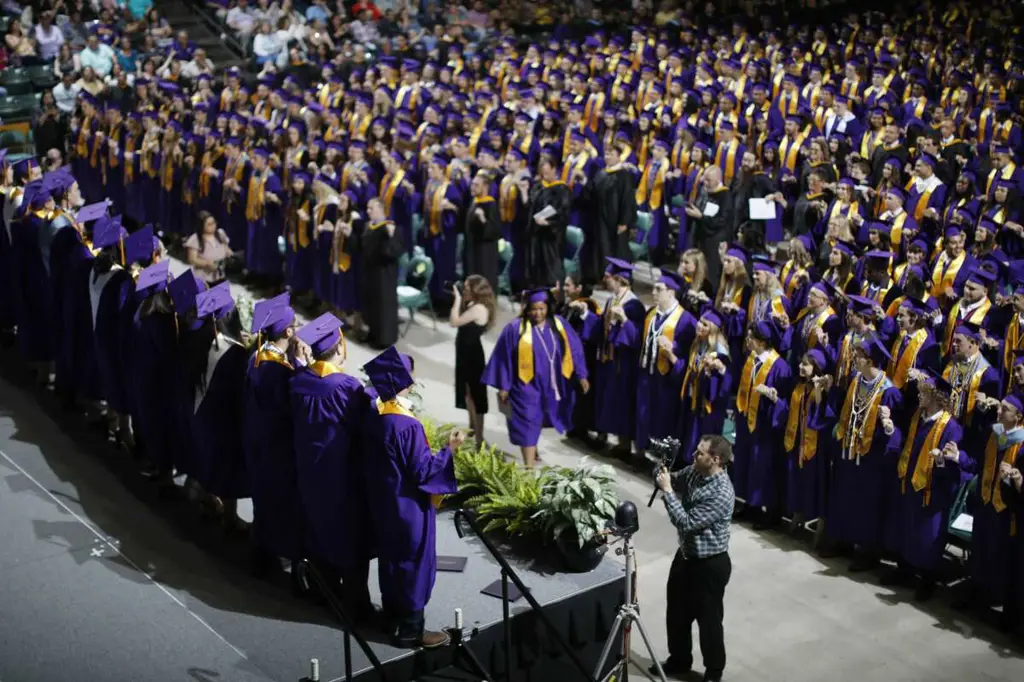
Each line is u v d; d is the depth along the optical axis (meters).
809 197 15.79
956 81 22.12
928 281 13.50
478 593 8.06
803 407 10.28
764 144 17.81
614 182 16.25
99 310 9.67
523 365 10.92
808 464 10.26
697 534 8.22
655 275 17.41
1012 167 16.73
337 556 7.70
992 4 27.53
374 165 16.75
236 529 8.93
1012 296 11.61
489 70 23.42
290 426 7.89
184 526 9.05
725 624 9.33
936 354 10.92
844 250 12.59
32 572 8.30
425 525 7.39
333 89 21.64
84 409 10.98
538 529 8.69
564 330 11.18
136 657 7.34
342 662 7.31
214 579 8.31
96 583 8.20
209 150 17.28
